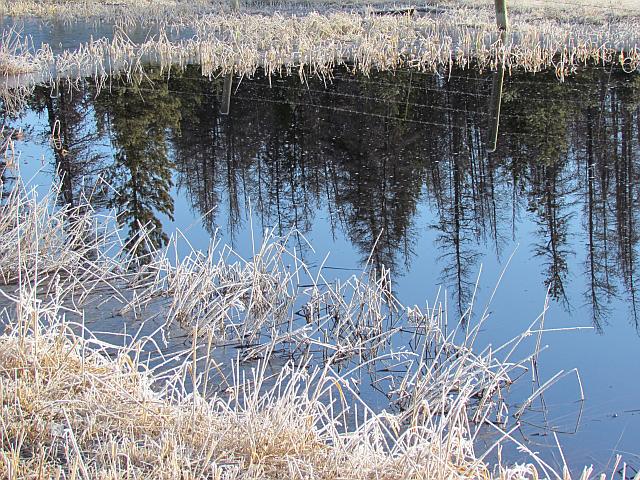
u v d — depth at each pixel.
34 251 8.53
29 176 12.39
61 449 4.82
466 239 10.63
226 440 5.12
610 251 10.09
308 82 18.47
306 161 13.81
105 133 14.96
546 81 18.06
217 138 14.89
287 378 6.89
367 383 6.98
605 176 12.67
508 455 5.86
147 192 12.21
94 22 25.22
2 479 4.31
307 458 5.02
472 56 20.38
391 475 4.86
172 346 7.32
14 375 5.50
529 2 26.69
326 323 8.05
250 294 8.37
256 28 22.94
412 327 8.02
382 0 28.23
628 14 24.45
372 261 9.81
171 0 29.47
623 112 15.61
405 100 17.09
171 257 9.75
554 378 6.41
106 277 8.62
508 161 13.54
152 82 18.42
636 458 5.84
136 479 4.46
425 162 13.62
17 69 18.77
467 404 6.55
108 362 6.02
